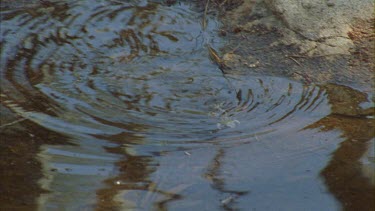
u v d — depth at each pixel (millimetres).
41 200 5633
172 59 8117
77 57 8109
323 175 5996
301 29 8562
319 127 6695
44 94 7203
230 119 6852
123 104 7086
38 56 8094
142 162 6125
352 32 8461
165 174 5973
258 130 6648
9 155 6207
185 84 7539
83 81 7531
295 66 7957
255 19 8977
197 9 9445
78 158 6168
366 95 7336
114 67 7891
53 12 9289
